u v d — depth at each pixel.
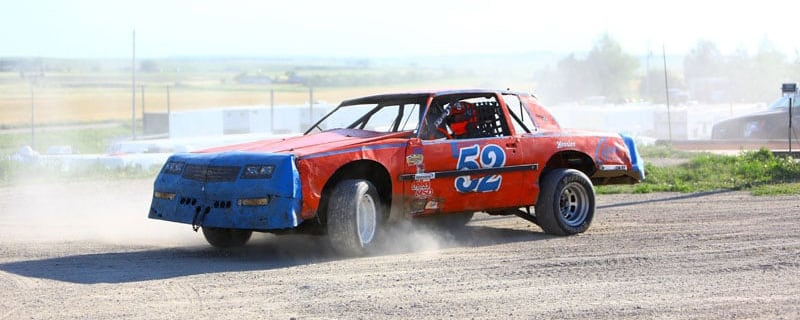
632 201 22.20
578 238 15.88
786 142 40.75
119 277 12.16
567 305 10.27
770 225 16.86
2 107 138.50
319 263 13.27
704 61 125.75
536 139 16.00
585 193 16.61
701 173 28.06
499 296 10.78
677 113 57.78
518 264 13.02
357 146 13.77
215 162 13.65
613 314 9.82
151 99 164.50
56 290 11.25
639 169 17.53
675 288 11.17
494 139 15.35
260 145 14.52
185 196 13.84
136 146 40.47
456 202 14.91
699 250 14.07
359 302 10.50
